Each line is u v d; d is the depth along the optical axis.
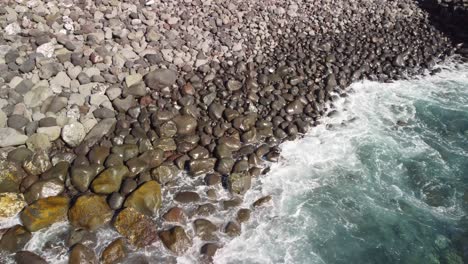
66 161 7.80
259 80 9.87
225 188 7.73
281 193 7.82
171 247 6.62
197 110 9.06
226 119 8.94
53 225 6.88
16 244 6.51
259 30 11.13
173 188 7.66
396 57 11.41
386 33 12.27
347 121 9.56
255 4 11.73
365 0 13.29
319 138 9.05
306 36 11.48
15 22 9.43
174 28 10.39
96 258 6.50
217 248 6.78
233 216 7.27
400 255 6.94
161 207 7.30
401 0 13.80
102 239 6.74
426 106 10.18
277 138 8.90
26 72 8.80
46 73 8.78
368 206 7.71
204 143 8.42
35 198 7.12
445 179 8.30
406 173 8.41
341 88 10.40
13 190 7.31
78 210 6.90
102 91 8.93
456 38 12.66
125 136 8.28
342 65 10.87
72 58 9.11
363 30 12.20
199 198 7.51
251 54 10.53
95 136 8.20
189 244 6.73
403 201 7.84
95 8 10.21
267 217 7.38
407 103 10.27
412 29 12.62
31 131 8.06
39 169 7.60
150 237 6.77
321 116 9.59
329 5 12.63
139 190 7.19
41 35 9.37
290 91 9.81
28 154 7.75
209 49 10.28
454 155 8.85
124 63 9.42
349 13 12.59
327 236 7.14
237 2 11.55
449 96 10.55
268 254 6.79
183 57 9.95
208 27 10.68
